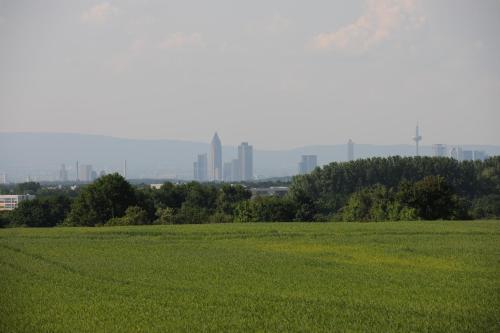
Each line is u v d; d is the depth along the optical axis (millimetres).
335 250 62031
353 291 43156
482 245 64688
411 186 112500
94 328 35000
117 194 118438
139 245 67125
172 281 47062
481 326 34750
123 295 42656
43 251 62375
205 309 38500
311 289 43906
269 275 49219
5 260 56594
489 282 45938
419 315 36969
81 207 118625
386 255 58594
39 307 39438
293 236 73750
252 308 38656
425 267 52188
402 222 92812
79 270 51438
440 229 78812
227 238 72688
